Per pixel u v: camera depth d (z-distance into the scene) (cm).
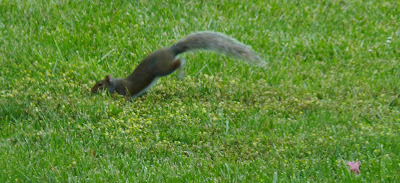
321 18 1535
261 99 1121
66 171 858
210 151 934
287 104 1104
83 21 1433
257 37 1393
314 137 962
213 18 1492
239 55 1090
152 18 1471
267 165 880
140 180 835
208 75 1224
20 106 1056
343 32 1475
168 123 1007
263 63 1161
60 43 1322
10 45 1302
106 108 1056
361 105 1109
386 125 1012
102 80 1121
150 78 1105
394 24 1537
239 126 1017
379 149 922
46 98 1073
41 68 1210
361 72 1257
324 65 1294
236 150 941
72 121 1012
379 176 839
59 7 1502
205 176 855
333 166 884
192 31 1411
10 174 844
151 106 1077
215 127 1004
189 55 1275
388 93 1165
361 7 1623
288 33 1445
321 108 1083
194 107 1062
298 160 896
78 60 1251
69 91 1119
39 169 862
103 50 1305
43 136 959
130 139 959
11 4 1498
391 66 1284
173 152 928
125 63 1257
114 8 1521
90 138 959
